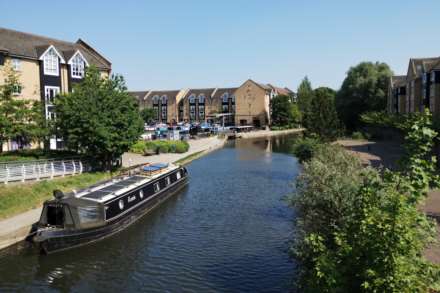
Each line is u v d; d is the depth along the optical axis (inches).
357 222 317.4
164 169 1050.1
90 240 665.6
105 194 746.8
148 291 506.9
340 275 302.4
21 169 855.7
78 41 1802.4
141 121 1121.4
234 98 3828.7
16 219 700.0
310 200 528.4
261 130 3390.7
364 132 2466.8
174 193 1039.0
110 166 1119.6
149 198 875.4
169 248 650.2
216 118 3841.0
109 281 537.0
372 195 322.7
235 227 751.1
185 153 1784.0
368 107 2792.8
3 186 790.5
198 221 796.0
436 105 1825.8
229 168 1449.3
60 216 656.4
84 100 1024.2
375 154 1499.8
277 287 508.1
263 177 1257.4
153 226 770.2
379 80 2807.6
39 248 618.5
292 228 734.5
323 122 1558.8
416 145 304.0
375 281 264.5
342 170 580.4
